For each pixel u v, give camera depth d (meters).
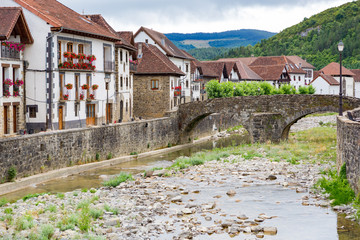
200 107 55.62
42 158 31.02
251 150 39.78
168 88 65.38
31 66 38.22
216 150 44.53
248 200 21.81
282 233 16.64
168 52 74.06
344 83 142.62
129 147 44.22
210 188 25.00
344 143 22.33
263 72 121.56
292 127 72.31
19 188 27.36
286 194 22.83
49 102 37.97
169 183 26.83
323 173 27.09
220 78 98.75
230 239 16.14
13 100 35.97
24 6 38.00
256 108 51.06
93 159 37.81
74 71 41.41
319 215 18.72
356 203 19.38
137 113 66.50
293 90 95.12
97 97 46.25
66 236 16.47
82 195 24.17
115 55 52.66
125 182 27.91
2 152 26.58
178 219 18.72
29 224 17.53
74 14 46.69
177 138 57.06
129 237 16.36
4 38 33.09
